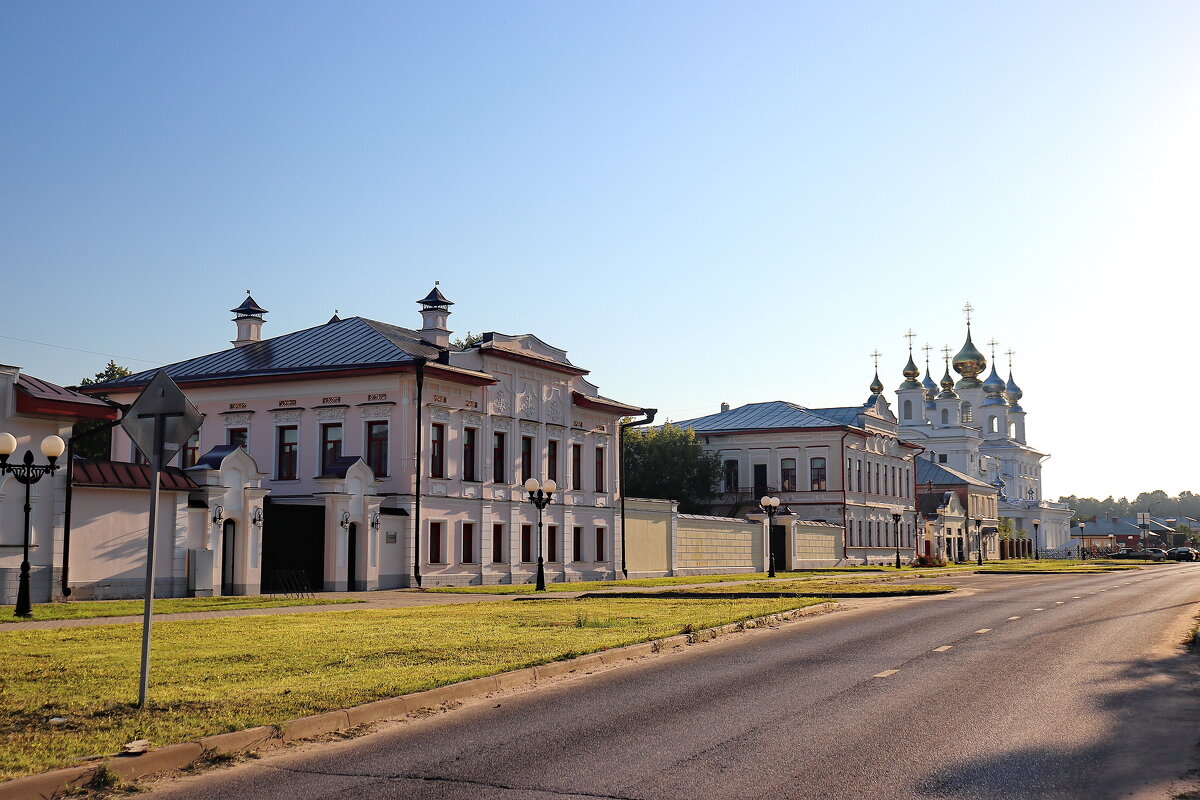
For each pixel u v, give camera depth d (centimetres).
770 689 1309
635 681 1393
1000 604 2812
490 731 1065
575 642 1727
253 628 2000
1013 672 1434
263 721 1038
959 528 9875
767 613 2353
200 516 3173
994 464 13938
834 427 7519
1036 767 895
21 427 2678
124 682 1287
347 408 4084
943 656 1619
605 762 927
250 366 4350
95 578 2852
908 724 1076
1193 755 936
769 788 834
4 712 1087
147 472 3016
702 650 1753
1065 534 14962
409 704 1177
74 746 930
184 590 3077
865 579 4916
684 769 898
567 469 4869
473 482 4284
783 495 7644
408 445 3966
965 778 860
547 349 4816
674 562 5538
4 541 2633
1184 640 1833
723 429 7819
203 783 869
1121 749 960
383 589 3791
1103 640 1842
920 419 12812
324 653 1570
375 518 3781
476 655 1545
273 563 3481
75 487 2811
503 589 3744
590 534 4975
